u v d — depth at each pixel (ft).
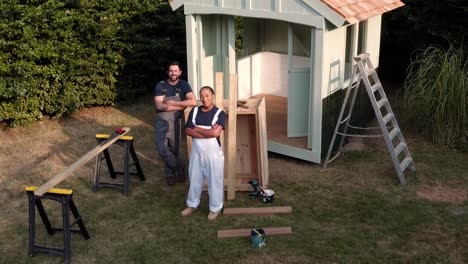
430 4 34.12
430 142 29.60
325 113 25.94
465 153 28.02
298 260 18.93
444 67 28.81
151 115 34.22
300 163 27.04
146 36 36.14
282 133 28.73
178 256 19.27
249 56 33.63
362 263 18.74
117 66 33.78
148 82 37.22
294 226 21.13
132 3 34.55
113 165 27.07
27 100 30.58
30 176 25.76
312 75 25.23
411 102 30.86
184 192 24.20
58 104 32.07
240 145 24.62
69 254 18.94
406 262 18.75
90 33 31.91
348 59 28.22
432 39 35.81
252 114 22.88
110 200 23.45
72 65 31.35
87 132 31.27
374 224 21.18
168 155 23.93
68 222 18.98
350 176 25.49
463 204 22.74
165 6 36.81
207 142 20.90
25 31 28.86
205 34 28.73
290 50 26.14
